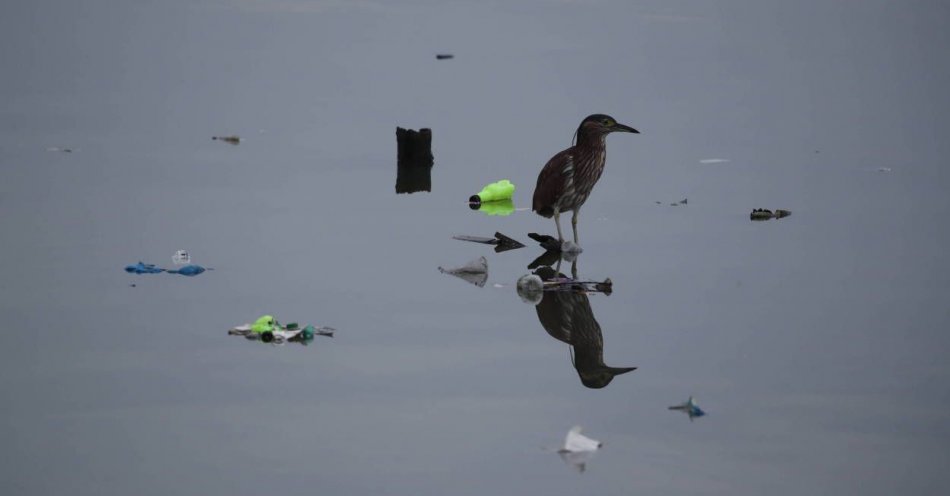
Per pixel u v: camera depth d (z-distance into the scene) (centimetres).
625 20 3472
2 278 1498
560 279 1538
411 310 1426
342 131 2408
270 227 1762
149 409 1145
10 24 3272
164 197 1906
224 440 1088
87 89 2675
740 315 1408
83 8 3484
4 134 2292
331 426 1120
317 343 1318
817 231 1762
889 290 1489
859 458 1060
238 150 2239
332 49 3108
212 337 1326
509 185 1997
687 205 1928
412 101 2641
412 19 3466
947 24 3406
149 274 1527
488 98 2670
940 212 1859
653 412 1157
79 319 1366
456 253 1666
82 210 1816
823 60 3028
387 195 1981
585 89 2739
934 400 1175
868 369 1249
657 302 1458
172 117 2477
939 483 1017
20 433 1091
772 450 1076
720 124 2477
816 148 2297
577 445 1080
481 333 1357
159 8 3522
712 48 3147
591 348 1313
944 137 2370
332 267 1581
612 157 2259
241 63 2953
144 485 1005
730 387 1210
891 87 2767
